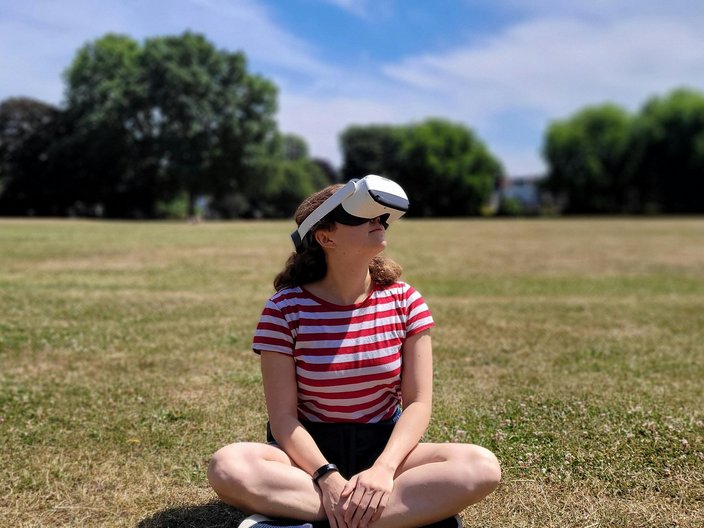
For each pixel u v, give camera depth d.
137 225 34.16
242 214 65.50
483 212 76.25
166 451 3.68
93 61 56.09
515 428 4.01
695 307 8.91
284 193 67.06
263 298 9.10
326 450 2.66
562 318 7.98
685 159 69.31
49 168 56.47
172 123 54.81
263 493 2.43
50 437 3.86
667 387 4.99
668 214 70.94
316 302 2.70
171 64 52.72
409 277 11.81
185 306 8.30
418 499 2.40
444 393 4.78
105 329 6.85
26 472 3.36
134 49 61.16
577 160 73.00
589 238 24.45
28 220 41.41
